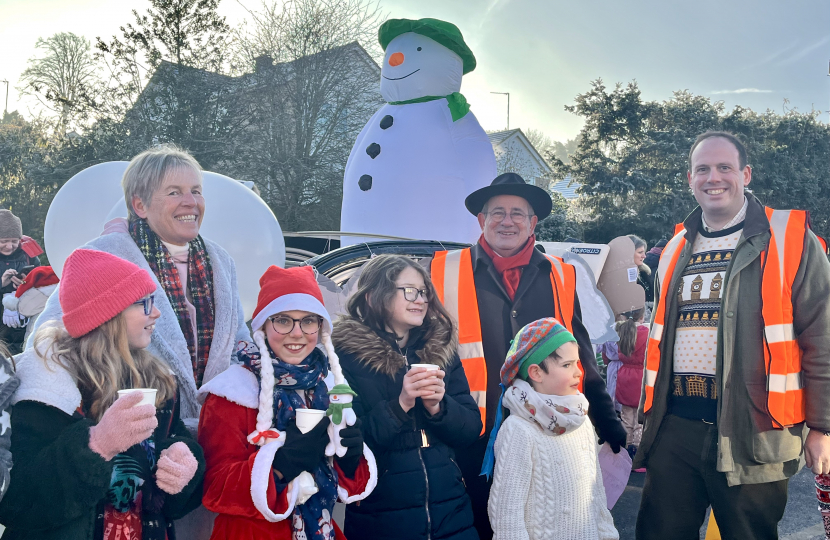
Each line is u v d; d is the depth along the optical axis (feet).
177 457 6.18
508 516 8.26
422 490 7.99
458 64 26.53
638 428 18.16
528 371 8.79
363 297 8.95
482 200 11.28
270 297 7.32
